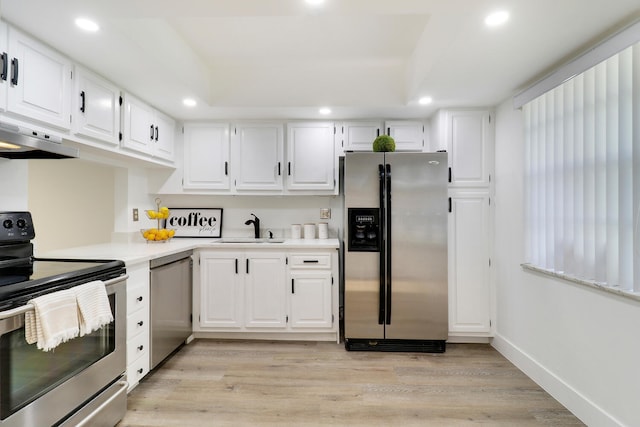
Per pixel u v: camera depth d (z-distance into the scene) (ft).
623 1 4.72
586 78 5.90
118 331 6.10
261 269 9.73
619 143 5.23
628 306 5.23
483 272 9.39
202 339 9.95
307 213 11.59
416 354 9.02
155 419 6.14
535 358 7.58
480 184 9.41
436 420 6.14
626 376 5.27
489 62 6.68
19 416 4.22
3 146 5.29
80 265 5.80
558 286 6.82
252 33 7.65
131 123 8.35
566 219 6.46
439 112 9.53
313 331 9.80
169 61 7.24
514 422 6.09
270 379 7.59
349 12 5.15
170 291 8.38
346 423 6.05
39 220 10.78
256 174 10.69
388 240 9.04
